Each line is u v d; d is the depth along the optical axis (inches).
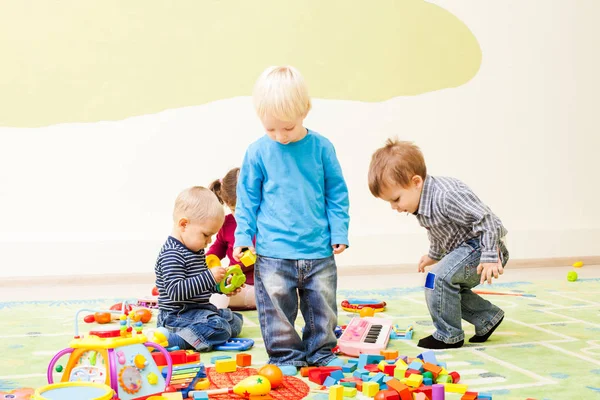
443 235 80.1
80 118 137.3
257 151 69.9
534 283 127.9
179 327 76.0
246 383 56.1
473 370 67.0
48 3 134.4
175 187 142.8
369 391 56.9
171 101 141.9
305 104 65.3
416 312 99.4
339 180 71.2
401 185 77.6
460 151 158.6
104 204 139.1
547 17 162.7
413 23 154.1
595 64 167.2
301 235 68.1
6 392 57.4
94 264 137.8
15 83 133.6
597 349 76.2
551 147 164.6
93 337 52.4
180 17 141.3
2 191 133.7
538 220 164.2
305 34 148.1
